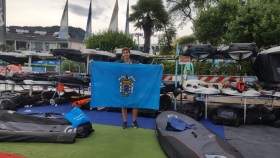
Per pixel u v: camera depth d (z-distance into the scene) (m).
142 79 6.59
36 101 9.77
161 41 30.88
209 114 8.01
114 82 6.55
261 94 7.66
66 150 4.95
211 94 7.80
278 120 7.41
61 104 9.97
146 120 7.70
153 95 6.59
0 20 25.62
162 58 9.73
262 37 11.88
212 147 4.32
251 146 5.67
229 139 6.12
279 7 12.34
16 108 8.90
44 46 53.62
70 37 53.25
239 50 7.69
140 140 5.71
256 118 7.50
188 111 7.77
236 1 15.62
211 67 12.70
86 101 9.09
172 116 6.32
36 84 9.69
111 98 6.54
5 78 10.32
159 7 28.72
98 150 5.03
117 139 5.74
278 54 8.09
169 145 4.59
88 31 31.19
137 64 6.57
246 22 12.36
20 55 12.43
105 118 7.89
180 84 8.58
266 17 11.82
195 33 16.67
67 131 5.68
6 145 5.05
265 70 8.45
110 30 23.16
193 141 4.60
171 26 30.20
